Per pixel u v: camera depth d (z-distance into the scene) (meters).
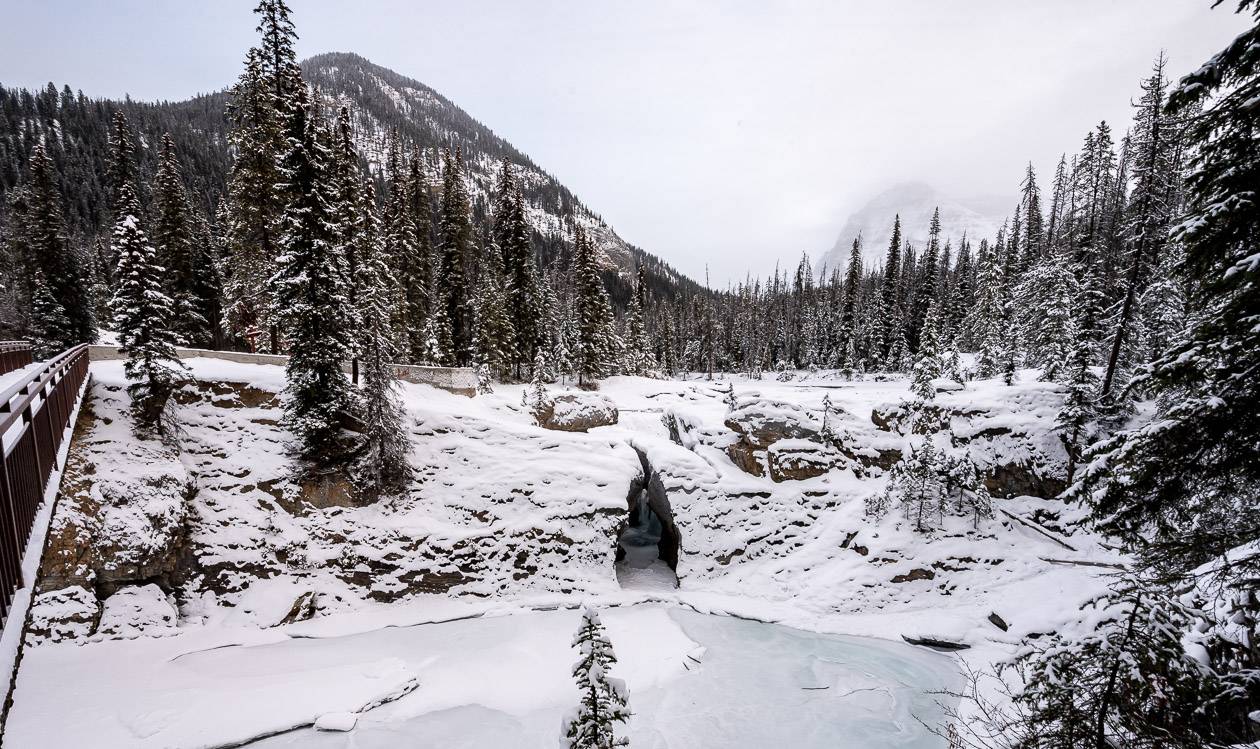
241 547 19.28
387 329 33.53
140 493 18.16
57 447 11.26
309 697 14.54
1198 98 7.01
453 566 21.50
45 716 12.80
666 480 26.69
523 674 16.48
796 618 20.70
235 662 16.08
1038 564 21.25
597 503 24.72
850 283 65.50
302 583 19.52
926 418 27.25
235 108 28.17
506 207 51.25
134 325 19.48
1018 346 44.53
